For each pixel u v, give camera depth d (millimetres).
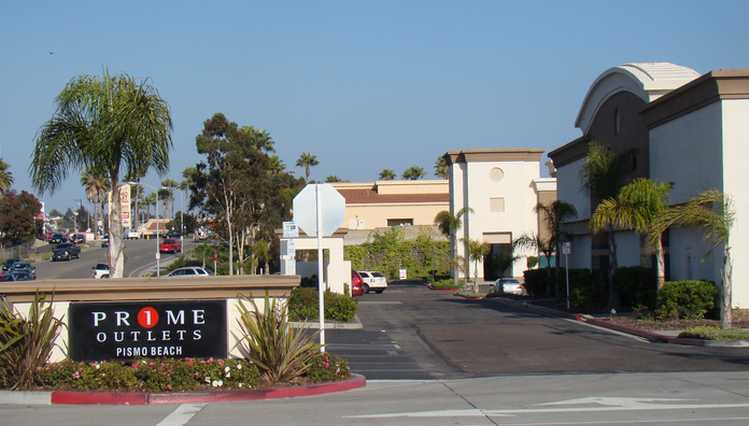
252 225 57125
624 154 35344
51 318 14242
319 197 15922
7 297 14422
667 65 38594
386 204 87812
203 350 14648
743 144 28938
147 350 14547
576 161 48875
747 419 11141
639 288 32844
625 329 27641
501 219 70688
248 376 14094
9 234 95625
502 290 53906
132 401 13266
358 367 19609
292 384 14453
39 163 20438
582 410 12094
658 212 29250
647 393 13922
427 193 90812
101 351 14477
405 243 76750
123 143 20625
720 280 28938
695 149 31281
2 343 13938
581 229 46719
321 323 15727
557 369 18781
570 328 29828
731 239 28844
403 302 49094
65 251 90625
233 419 11594
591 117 44625
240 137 54031
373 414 11922
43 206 130625
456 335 27938
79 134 20516
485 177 70938
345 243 78438
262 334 14438
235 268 53750
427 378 17344
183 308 14641
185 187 112000
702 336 23406
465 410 12227
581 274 38656
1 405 13219
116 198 20781
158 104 20656
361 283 56406
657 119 34812
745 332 23422
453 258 67125
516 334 27938
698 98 30594
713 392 13938
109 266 20734
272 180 56188
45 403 13336
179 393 13438
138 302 14586
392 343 25500
